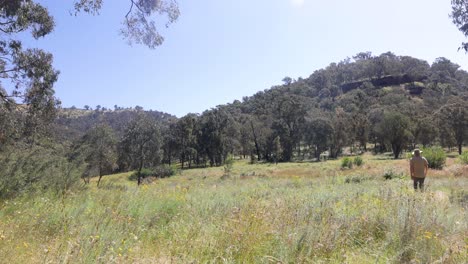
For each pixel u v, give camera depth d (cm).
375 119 9244
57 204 677
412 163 1059
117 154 4588
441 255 404
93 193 930
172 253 419
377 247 446
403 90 13850
